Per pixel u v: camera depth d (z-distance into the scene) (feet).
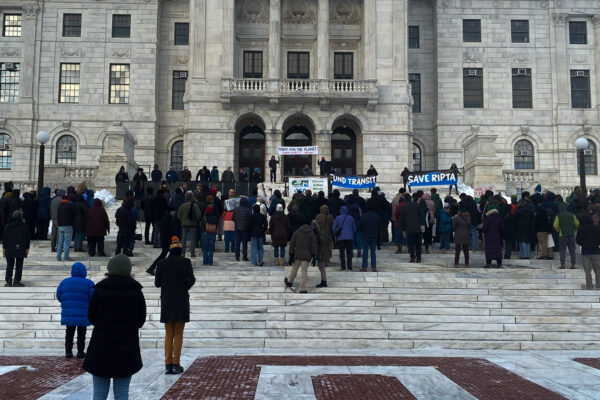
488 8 146.92
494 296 47.65
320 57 129.80
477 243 67.21
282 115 129.29
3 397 26.02
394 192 105.19
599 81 144.97
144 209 65.57
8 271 49.03
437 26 146.10
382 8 132.16
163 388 27.81
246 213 59.06
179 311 31.35
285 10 138.31
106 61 142.00
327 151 128.67
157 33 144.15
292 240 48.93
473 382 29.25
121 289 22.81
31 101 139.23
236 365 33.27
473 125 143.95
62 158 139.74
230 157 127.95
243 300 46.34
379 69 130.82
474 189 102.94
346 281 51.37
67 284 35.35
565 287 50.29
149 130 140.56
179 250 32.40
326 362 34.40
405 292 48.37
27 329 42.22
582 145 73.10
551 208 63.16
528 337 41.65
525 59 146.20
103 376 21.89
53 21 142.20
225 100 126.82
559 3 146.51
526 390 27.63
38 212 68.44
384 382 29.09
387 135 129.29
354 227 55.77
